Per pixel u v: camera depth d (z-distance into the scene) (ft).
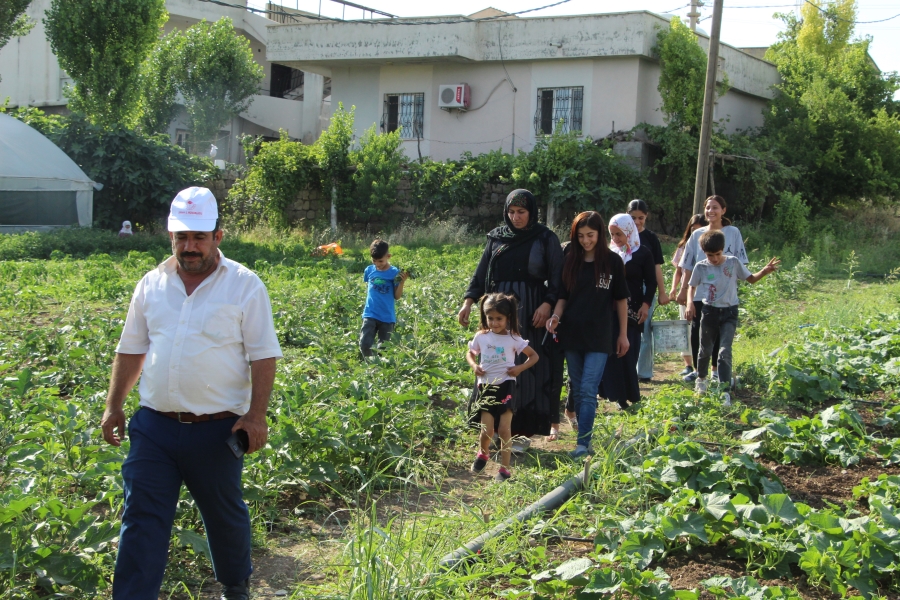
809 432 20.51
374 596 11.78
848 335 34.99
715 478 16.99
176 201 12.05
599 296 20.66
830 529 14.21
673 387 26.35
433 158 92.12
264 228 81.30
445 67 90.53
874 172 92.68
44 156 79.15
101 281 46.70
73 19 88.79
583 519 15.65
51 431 18.16
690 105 79.87
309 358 28.37
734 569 14.42
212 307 12.02
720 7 55.42
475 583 13.48
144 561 11.45
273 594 13.78
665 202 80.18
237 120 119.85
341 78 96.12
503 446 19.81
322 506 17.63
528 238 20.72
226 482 12.17
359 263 61.98
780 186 89.15
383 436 20.10
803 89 96.78
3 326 34.55
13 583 12.36
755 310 45.39
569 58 84.02
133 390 21.18
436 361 27.58
